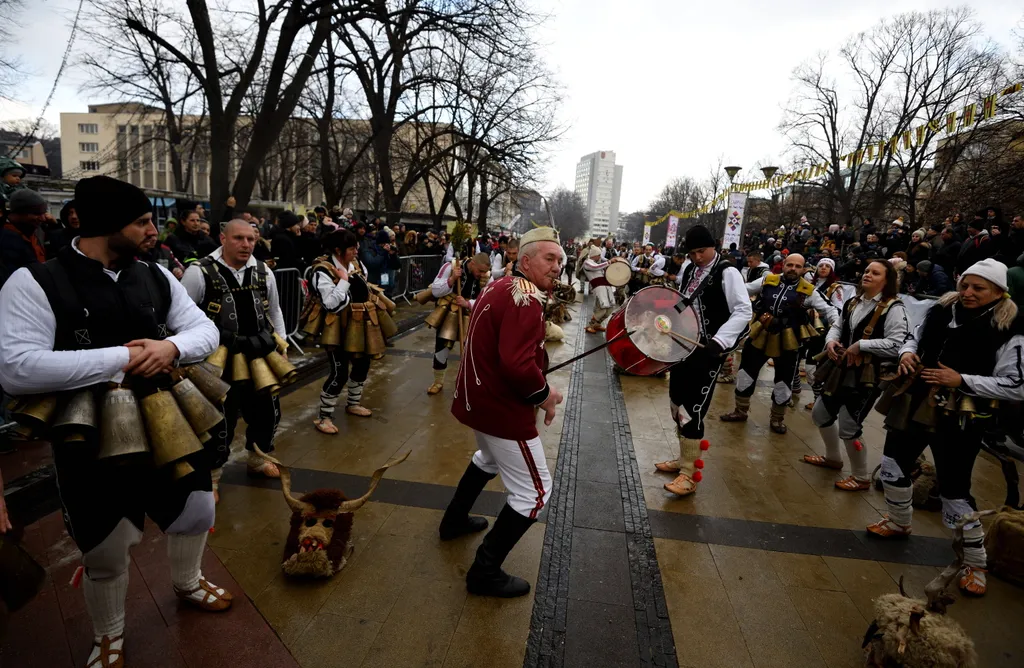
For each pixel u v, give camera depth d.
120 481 1.93
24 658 2.13
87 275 1.85
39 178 9.84
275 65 12.34
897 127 26.30
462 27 13.55
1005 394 2.73
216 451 3.16
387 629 2.39
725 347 3.51
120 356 1.79
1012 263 8.00
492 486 3.78
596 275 10.15
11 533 1.91
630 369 3.27
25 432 1.72
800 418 5.75
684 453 3.83
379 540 3.05
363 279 4.62
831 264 5.68
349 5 12.52
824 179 27.97
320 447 4.26
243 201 12.69
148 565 2.72
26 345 1.69
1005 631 2.64
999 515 3.08
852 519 3.61
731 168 15.36
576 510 3.55
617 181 153.88
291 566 2.61
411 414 5.11
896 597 2.28
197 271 3.09
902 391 3.12
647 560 3.03
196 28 11.98
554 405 2.53
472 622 2.46
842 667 2.32
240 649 2.23
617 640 2.41
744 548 3.20
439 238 16.19
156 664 2.13
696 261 3.95
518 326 2.38
